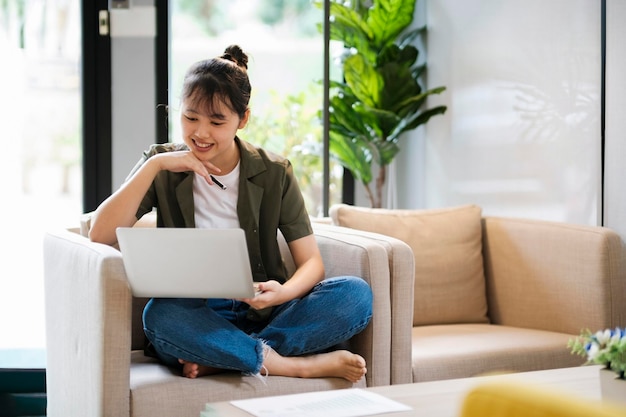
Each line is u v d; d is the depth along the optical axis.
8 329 3.63
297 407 1.67
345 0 3.96
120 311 2.08
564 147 3.23
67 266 2.34
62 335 2.40
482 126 3.64
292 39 3.75
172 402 2.10
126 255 2.09
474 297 3.06
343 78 3.99
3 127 3.59
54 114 3.62
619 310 2.84
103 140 3.62
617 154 3.02
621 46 2.99
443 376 2.50
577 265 2.87
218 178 2.44
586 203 3.14
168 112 3.60
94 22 3.59
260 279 2.45
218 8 3.69
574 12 3.18
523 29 3.41
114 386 2.07
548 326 2.94
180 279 2.11
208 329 2.18
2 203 3.61
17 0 3.57
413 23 4.09
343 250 2.49
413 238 3.03
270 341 2.30
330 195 3.97
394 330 2.43
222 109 2.31
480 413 0.74
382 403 1.68
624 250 2.96
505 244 3.09
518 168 3.45
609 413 0.68
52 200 3.64
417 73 4.00
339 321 2.30
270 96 3.74
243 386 2.17
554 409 0.70
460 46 3.77
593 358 1.68
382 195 4.14
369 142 3.88
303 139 3.78
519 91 3.43
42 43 3.59
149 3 3.61
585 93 3.14
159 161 2.35
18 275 3.64
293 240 2.48
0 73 3.56
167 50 3.63
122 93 3.61
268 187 2.47
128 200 2.32
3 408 3.27
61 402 2.44
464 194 3.76
